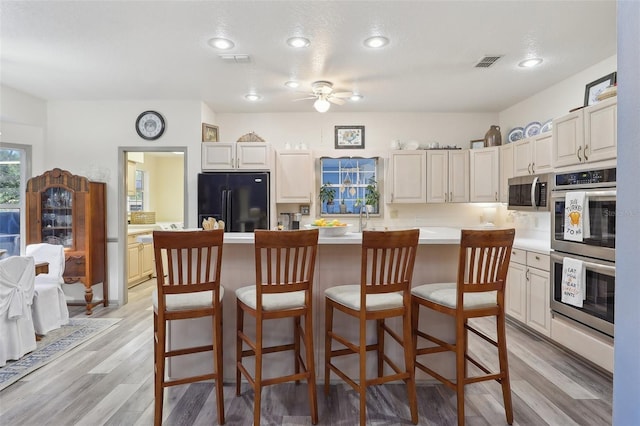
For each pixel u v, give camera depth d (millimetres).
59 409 2189
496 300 2096
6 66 3383
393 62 3248
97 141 4539
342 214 4984
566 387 2457
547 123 3664
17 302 2832
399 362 2541
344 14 2455
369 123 5043
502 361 2066
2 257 3430
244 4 2338
